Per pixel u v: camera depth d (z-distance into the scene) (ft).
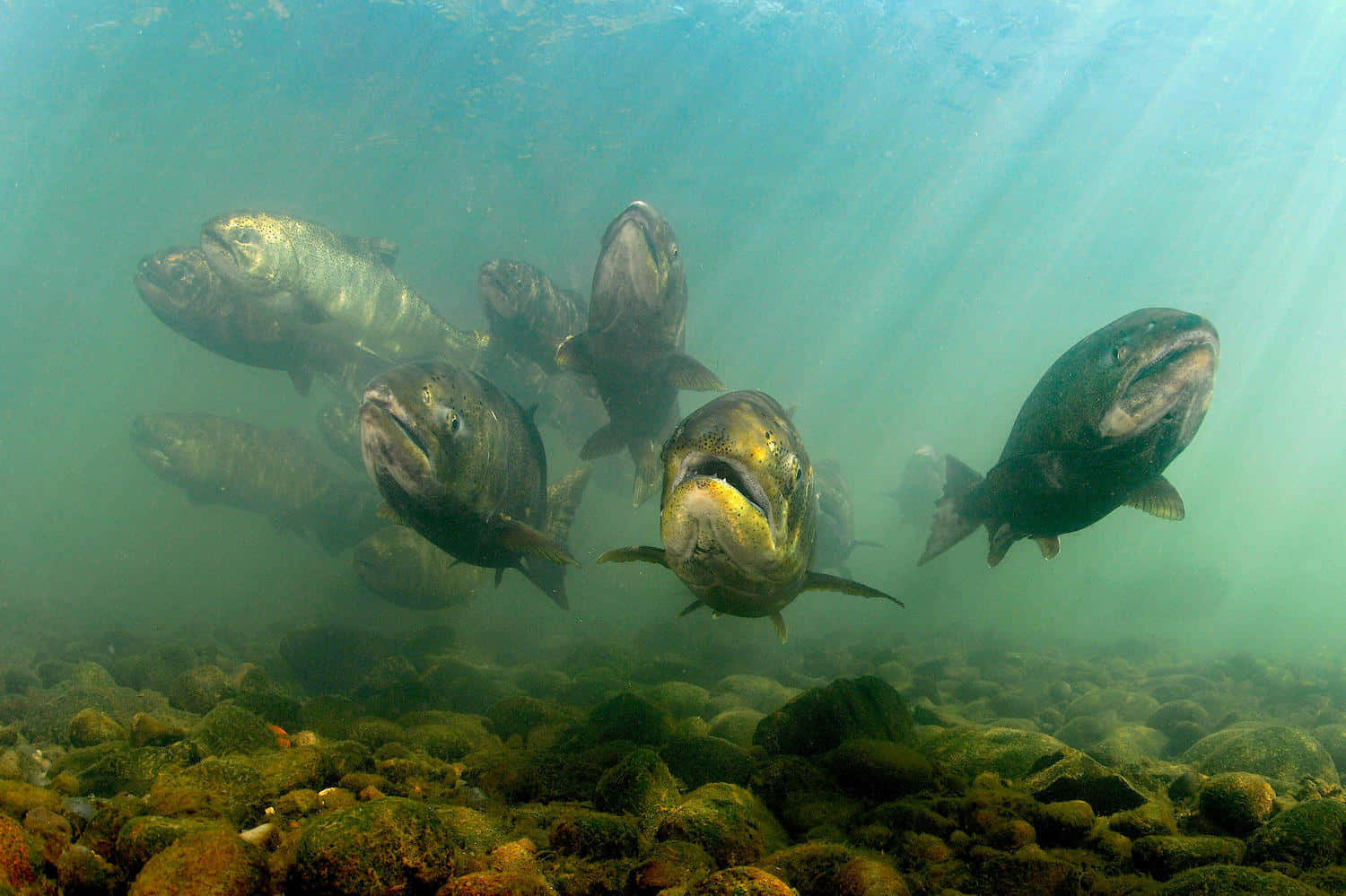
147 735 10.45
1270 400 389.19
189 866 5.37
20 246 173.88
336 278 35.06
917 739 13.84
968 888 6.78
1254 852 7.43
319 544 44.34
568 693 23.97
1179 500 16.55
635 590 56.59
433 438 16.39
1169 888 6.31
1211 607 78.38
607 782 8.97
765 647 38.01
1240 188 139.64
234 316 35.24
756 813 8.68
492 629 41.83
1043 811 8.09
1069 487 16.85
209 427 42.42
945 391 483.92
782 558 10.82
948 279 246.68
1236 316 259.80
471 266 144.56
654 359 23.61
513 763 10.40
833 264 220.84
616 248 21.98
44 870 5.64
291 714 13.50
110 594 61.31
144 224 157.69
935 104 108.47
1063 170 137.08
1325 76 96.07
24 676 20.83
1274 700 28.50
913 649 40.27
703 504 9.70
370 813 6.02
